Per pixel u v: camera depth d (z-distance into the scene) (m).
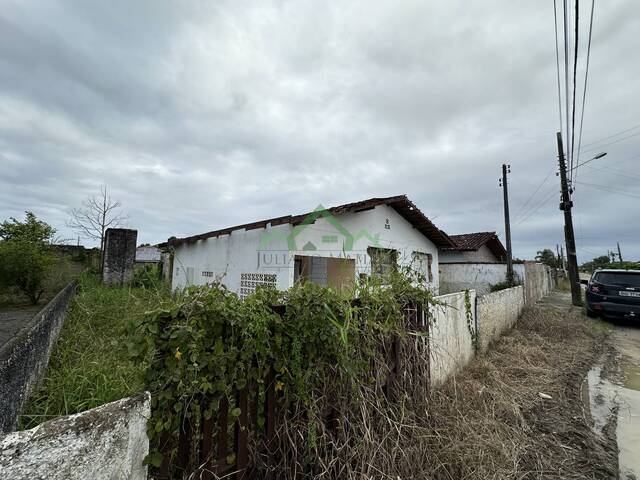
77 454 0.94
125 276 11.02
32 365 2.28
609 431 2.78
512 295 7.09
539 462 2.26
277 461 1.65
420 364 2.70
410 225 9.75
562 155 11.77
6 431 1.59
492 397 3.13
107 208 15.33
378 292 2.39
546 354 4.92
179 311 1.30
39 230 12.69
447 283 14.06
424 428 2.21
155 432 1.18
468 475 1.96
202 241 9.72
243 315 1.46
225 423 1.41
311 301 1.85
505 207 13.28
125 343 1.23
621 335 6.68
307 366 1.77
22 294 7.71
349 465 1.71
